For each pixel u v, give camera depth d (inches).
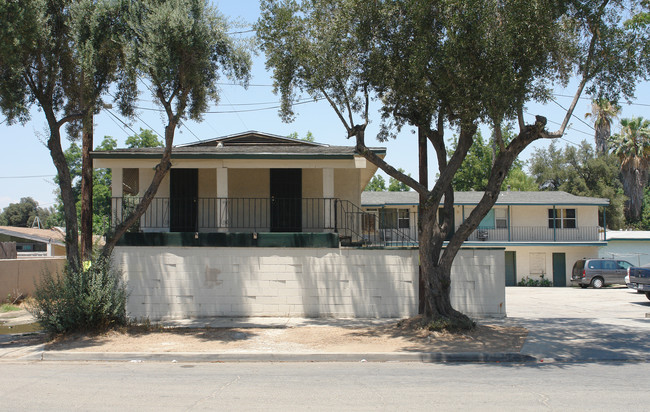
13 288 769.6
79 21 465.4
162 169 479.5
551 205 1331.2
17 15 423.8
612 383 306.7
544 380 315.3
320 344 425.7
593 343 436.1
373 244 634.8
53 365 375.2
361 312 559.5
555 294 983.0
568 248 1320.1
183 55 456.8
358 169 671.8
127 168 654.5
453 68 420.8
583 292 1034.1
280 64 479.8
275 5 473.1
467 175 1827.0
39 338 471.2
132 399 270.8
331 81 466.9
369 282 560.7
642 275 800.9
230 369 357.7
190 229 653.3
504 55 404.2
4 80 454.9
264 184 673.0
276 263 566.9
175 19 440.8
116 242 514.0
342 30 458.6
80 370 354.9
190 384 307.1
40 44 468.1
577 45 450.6
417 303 555.5
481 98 416.2
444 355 388.8
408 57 452.4
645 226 1961.1
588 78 442.6
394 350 402.0
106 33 467.8
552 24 420.5
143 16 464.8
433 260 475.2
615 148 1647.4
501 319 556.4
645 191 2074.3
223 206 602.5
